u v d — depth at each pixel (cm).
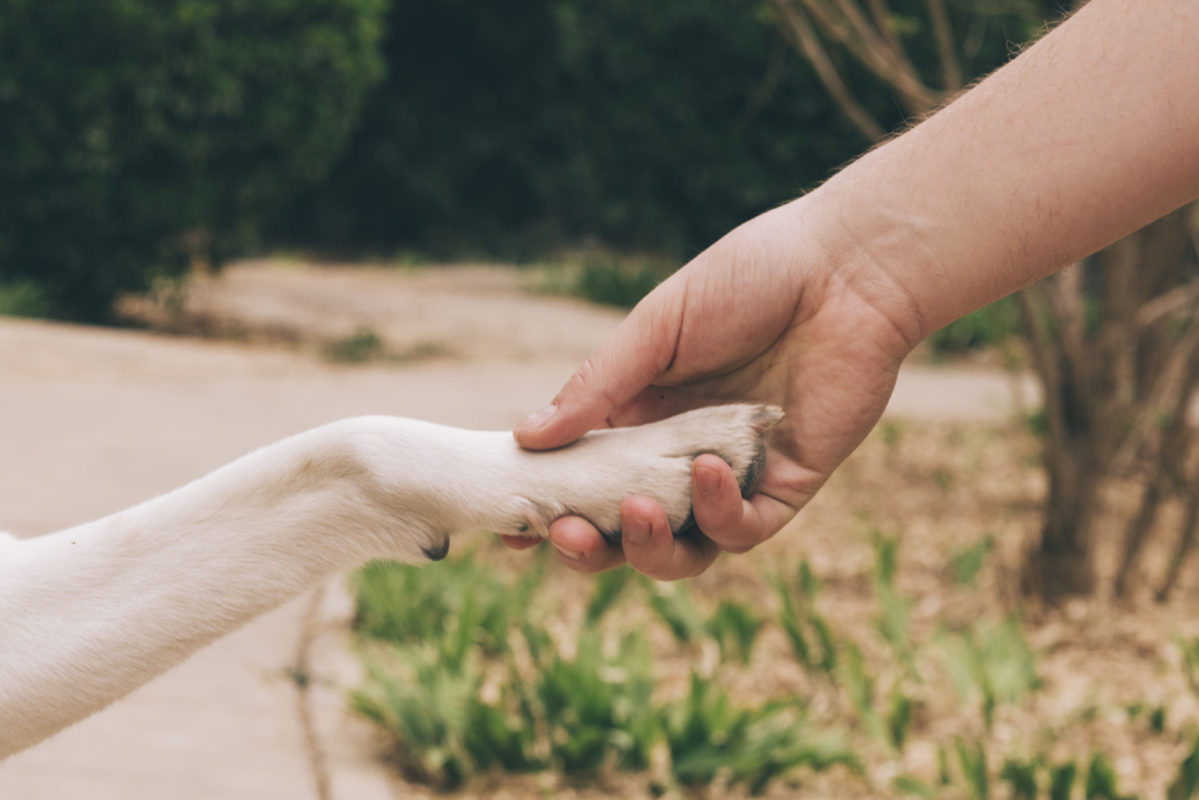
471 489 160
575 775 288
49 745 272
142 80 976
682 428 159
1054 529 423
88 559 166
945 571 471
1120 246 414
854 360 156
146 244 1084
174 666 167
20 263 1054
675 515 156
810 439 161
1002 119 146
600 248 2483
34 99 959
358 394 791
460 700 296
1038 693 352
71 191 1002
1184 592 448
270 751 280
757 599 434
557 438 161
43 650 162
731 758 283
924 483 630
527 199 2505
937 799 278
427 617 362
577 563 160
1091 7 143
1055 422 420
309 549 166
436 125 2345
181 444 592
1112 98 138
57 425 616
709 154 895
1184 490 428
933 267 151
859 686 314
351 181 2328
